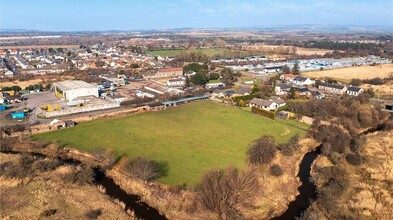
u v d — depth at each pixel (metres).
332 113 105.94
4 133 86.19
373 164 68.00
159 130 92.31
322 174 64.06
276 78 178.50
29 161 67.38
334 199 54.06
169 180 61.81
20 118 103.62
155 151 76.25
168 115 109.12
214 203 52.78
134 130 92.19
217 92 142.88
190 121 101.94
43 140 83.00
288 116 106.00
